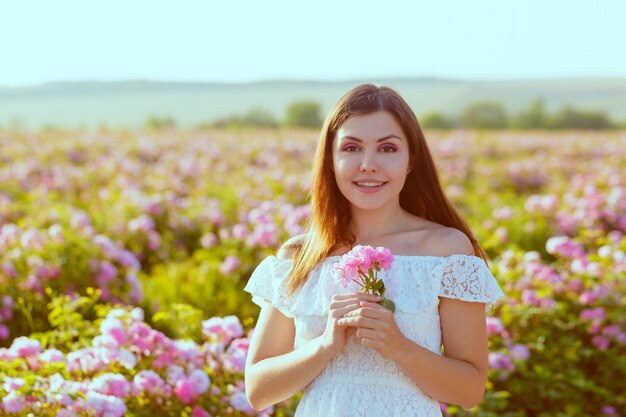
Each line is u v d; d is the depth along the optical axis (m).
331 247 2.57
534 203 10.05
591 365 5.78
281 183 12.56
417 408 2.39
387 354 2.28
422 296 2.41
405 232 2.56
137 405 3.79
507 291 5.92
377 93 2.56
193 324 5.06
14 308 6.03
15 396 3.45
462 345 2.43
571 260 6.93
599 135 31.53
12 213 9.38
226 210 10.43
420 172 2.69
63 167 14.80
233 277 7.33
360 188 2.50
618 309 5.89
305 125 44.72
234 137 25.11
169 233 9.10
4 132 22.80
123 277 6.72
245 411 3.85
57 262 6.29
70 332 4.50
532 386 5.18
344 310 2.33
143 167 15.82
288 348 2.59
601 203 9.70
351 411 2.38
